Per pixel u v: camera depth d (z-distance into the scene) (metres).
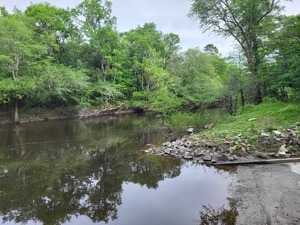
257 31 18.95
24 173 10.05
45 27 37.69
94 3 42.38
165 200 6.93
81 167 10.66
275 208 5.84
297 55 14.84
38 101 32.12
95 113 35.38
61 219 6.27
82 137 17.77
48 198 7.59
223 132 12.15
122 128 21.42
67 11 40.88
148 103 38.09
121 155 12.21
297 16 14.77
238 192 6.96
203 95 32.22
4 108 30.06
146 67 39.44
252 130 11.57
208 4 18.86
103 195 7.63
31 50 29.28
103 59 41.06
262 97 21.64
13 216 6.53
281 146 9.73
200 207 6.33
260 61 20.02
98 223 5.91
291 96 19.22
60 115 33.06
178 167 9.73
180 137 14.11
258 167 8.77
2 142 16.45
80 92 36.03
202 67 41.31
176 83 37.75
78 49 41.53
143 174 9.32
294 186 6.88
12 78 28.84
